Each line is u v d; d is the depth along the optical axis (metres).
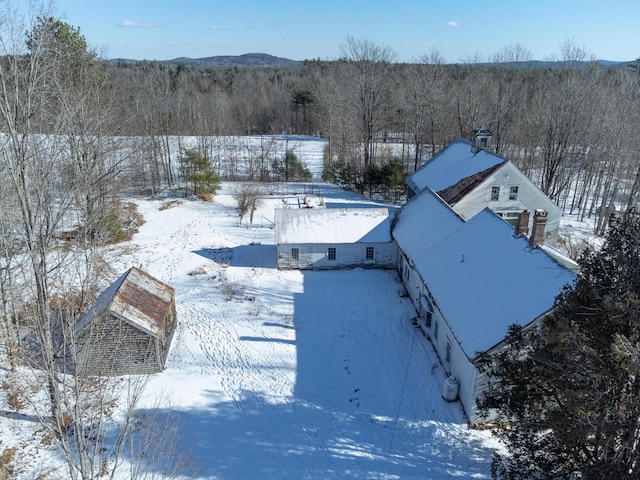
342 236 34.69
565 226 49.00
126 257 35.97
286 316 28.72
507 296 20.98
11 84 17.31
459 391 21.72
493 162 39.66
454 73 118.69
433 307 25.73
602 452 13.29
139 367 23.05
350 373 23.88
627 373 12.30
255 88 140.88
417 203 36.19
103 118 31.83
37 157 17.16
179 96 81.56
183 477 17.44
